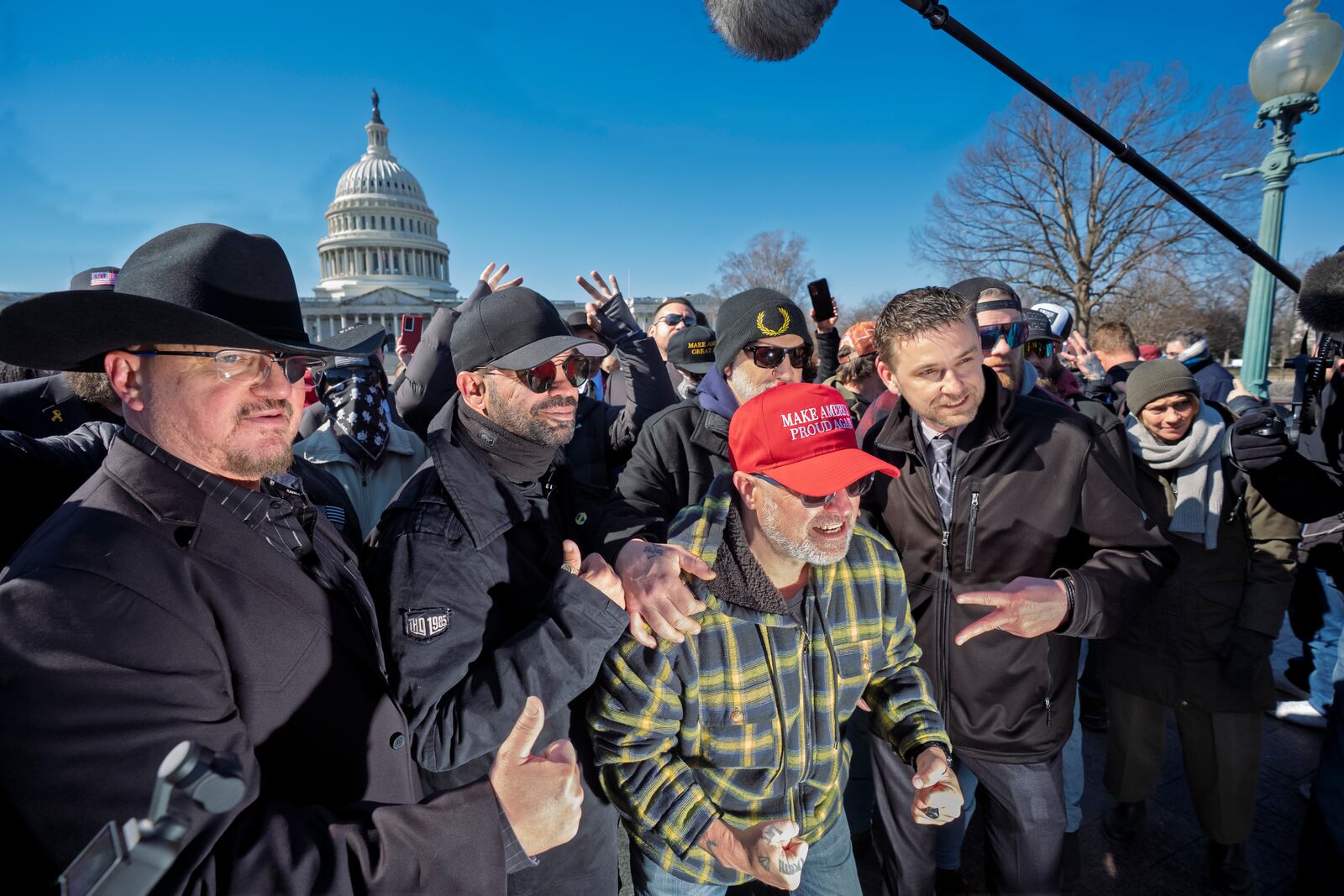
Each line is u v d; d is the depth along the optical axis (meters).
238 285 1.14
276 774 1.08
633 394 3.13
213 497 1.13
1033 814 1.95
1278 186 4.46
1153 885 2.50
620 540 1.83
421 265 68.38
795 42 1.40
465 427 1.72
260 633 1.07
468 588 1.43
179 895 0.77
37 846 0.79
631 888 2.53
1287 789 2.98
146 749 0.86
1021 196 26.78
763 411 1.49
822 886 1.76
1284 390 19.22
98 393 1.76
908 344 1.82
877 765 2.09
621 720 1.52
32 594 0.87
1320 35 3.99
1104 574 1.79
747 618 1.53
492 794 1.04
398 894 0.93
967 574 1.98
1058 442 1.90
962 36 1.43
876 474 2.20
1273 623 2.33
